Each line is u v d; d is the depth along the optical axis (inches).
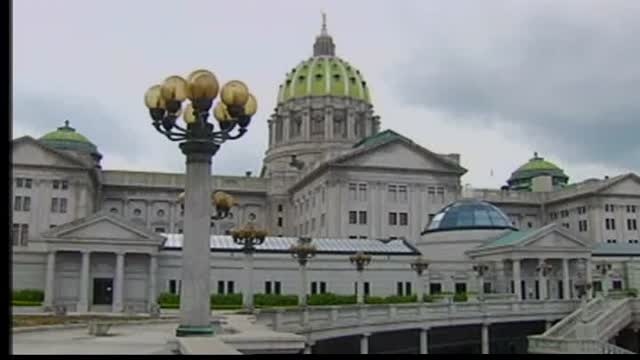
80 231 3243.1
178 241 3550.7
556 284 3727.9
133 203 5767.7
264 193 6033.5
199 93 922.7
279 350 938.1
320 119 6323.8
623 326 2586.1
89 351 835.4
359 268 2746.1
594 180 5871.1
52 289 3161.9
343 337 2204.7
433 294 3457.2
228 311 2202.3
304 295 2255.2
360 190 4881.9
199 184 926.4
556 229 3671.3
